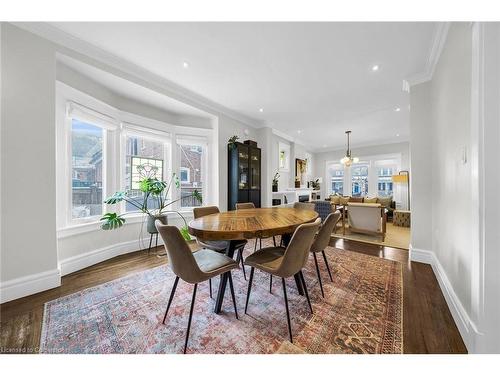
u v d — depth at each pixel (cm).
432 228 252
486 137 108
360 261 267
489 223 108
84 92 246
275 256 162
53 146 195
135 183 327
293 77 274
